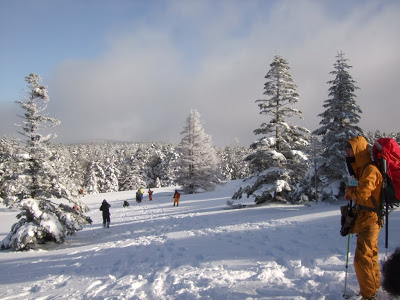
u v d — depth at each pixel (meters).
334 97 15.67
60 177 14.20
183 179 42.69
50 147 14.59
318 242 6.50
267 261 5.40
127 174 75.44
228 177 79.56
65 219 13.59
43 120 14.36
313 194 16.17
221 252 6.64
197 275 5.01
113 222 20.22
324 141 15.60
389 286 3.26
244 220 12.00
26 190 13.46
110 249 9.48
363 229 3.36
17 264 9.16
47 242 13.47
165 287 4.72
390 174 3.30
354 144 3.48
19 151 13.82
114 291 4.86
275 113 17.75
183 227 12.61
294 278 4.31
